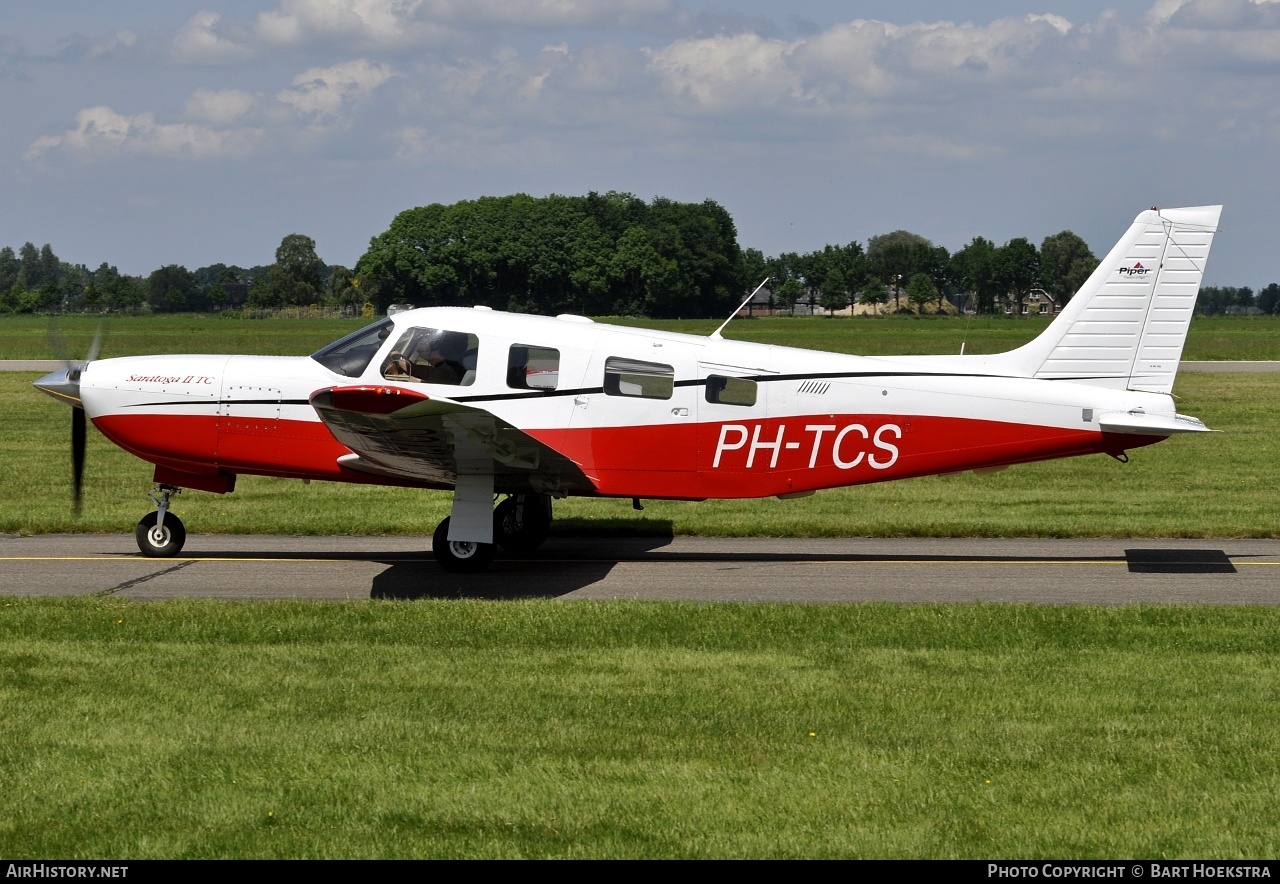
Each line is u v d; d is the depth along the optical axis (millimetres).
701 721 17359
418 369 28688
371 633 22188
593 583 27844
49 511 36969
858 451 29406
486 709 17828
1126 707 18125
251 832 13789
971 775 15445
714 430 29109
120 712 17594
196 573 28641
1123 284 29516
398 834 13766
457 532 28281
